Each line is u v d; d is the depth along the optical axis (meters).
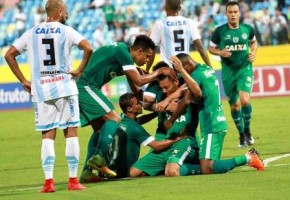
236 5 28.58
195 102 20.31
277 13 51.47
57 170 23.80
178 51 26.20
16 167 25.36
